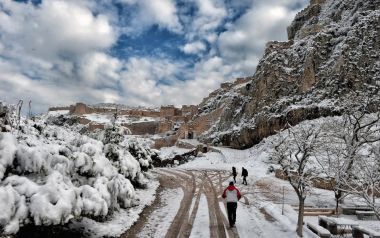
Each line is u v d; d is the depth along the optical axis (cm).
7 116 1046
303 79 5178
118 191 1192
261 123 5109
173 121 9900
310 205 1598
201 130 7725
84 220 1065
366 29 4750
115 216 1185
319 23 6769
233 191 1134
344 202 1642
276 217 1279
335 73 4666
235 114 6488
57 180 775
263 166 3544
